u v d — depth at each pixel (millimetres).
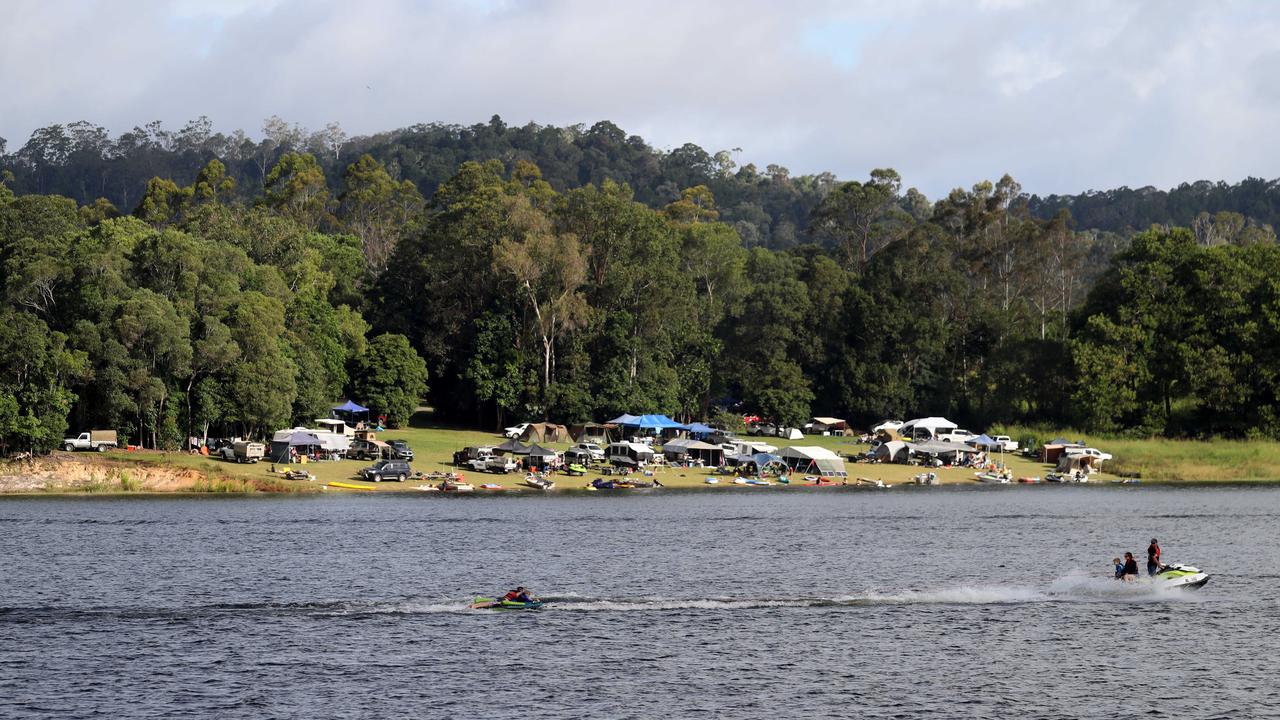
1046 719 89625
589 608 126500
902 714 90625
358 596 131750
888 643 111562
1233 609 126875
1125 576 137625
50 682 96750
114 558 155875
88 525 189750
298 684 96812
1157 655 107375
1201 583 137125
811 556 162625
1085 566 154375
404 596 132000
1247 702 93562
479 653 106875
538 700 93000
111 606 125562
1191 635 114938
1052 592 136000
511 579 143000
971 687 97375
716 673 101000
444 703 92125
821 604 129000
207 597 130625
